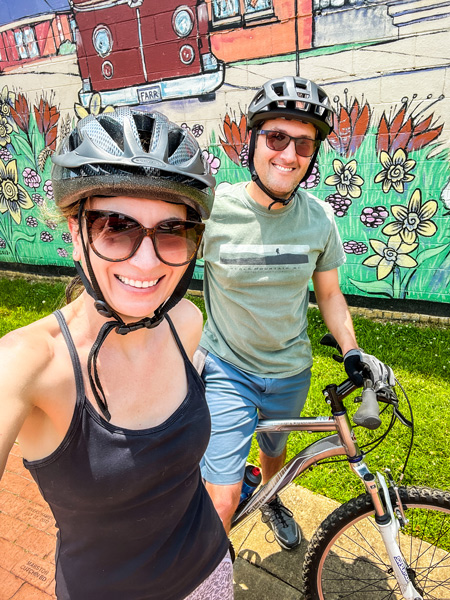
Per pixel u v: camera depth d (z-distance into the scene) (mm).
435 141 3943
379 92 4004
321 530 1708
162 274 886
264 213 1814
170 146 896
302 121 1735
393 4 3729
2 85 5723
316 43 4074
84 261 891
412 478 2500
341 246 2025
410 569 1640
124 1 4684
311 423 1679
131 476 891
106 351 918
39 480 893
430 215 4152
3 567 1999
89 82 5227
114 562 982
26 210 6141
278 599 1909
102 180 775
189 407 1021
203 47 4508
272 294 1830
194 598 1135
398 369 3578
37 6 5156
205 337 2004
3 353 794
